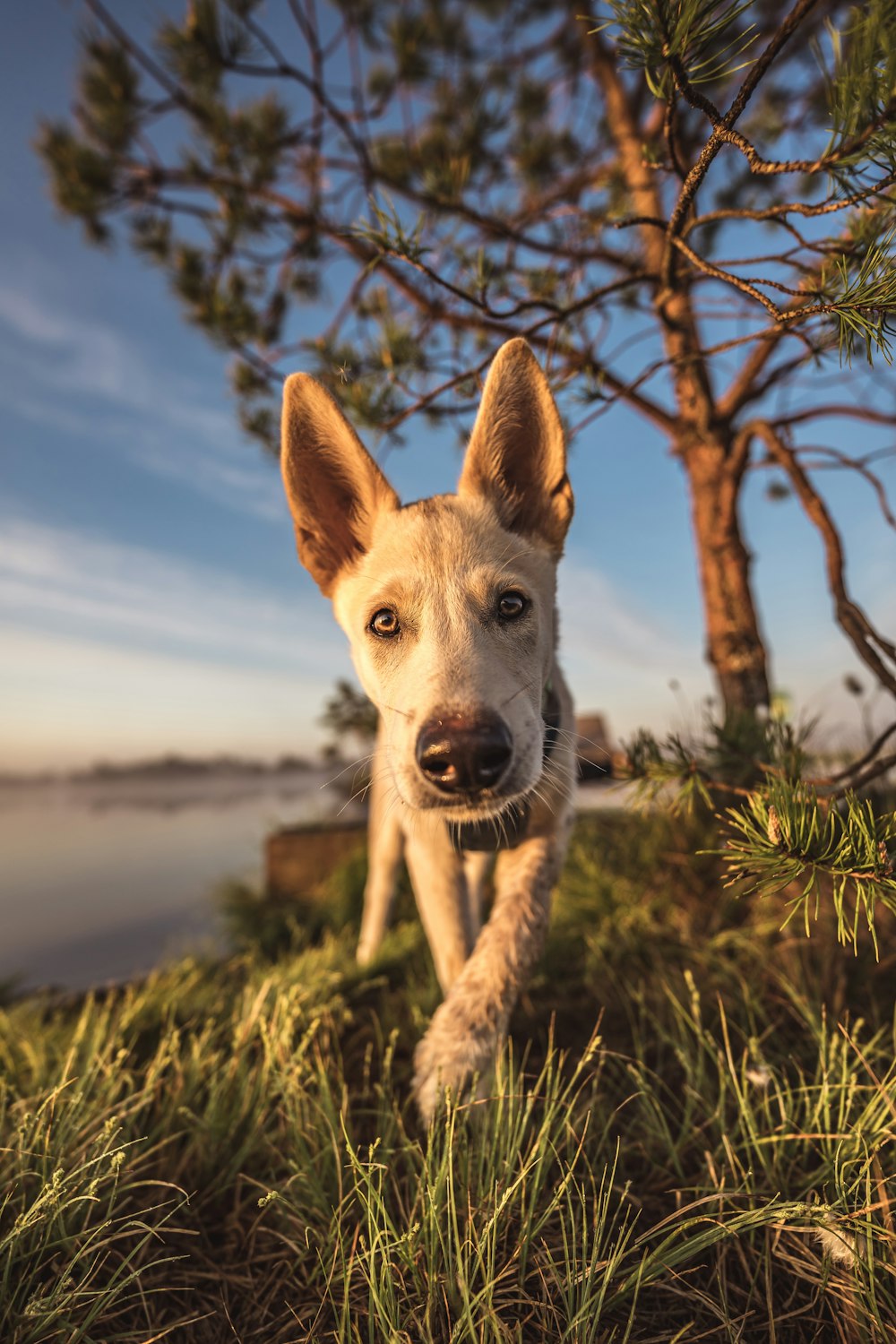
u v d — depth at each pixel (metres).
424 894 0.50
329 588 0.49
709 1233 0.30
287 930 1.15
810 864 0.31
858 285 0.30
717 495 0.70
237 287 0.87
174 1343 0.30
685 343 0.67
